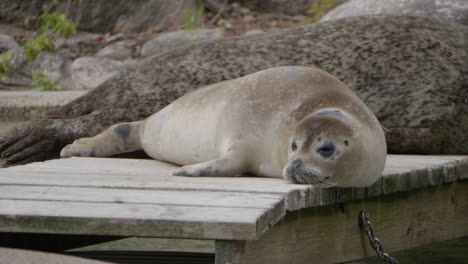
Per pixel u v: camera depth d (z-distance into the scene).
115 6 44.66
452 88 19.73
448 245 16.48
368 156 12.02
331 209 12.57
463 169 16.44
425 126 19.39
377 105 20.12
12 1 43.69
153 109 21.75
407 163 15.80
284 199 11.28
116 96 21.88
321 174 11.68
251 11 48.41
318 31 21.53
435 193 15.62
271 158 13.30
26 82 37.66
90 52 41.91
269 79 13.95
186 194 11.75
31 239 12.81
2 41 39.94
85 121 21.00
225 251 10.15
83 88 36.78
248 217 10.10
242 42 21.91
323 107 12.78
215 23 45.91
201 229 10.06
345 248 12.94
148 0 45.19
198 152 14.55
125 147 17.30
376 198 13.77
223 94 14.40
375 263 14.11
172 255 15.22
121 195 11.70
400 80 20.14
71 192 11.95
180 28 44.59
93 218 10.41
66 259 8.87
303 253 11.98
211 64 21.70
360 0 26.80
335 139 11.70
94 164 15.61
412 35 20.73
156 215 10.38
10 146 20.28
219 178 13.27
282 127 13.09
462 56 20.27
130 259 14.86
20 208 10.87
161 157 16.27
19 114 28.84
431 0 24.83
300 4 48.50
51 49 34.72
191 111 15.05
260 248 10.77
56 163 15.71
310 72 13.85
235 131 13.66
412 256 15.38
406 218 14.66
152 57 22.52
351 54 20.83
